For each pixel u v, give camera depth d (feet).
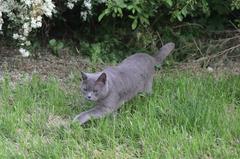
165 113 19.06
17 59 24.75
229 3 26.08
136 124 18.07
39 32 26.68
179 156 16.42
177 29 26.96
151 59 21.67
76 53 26.00
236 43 26.86
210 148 16.96
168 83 22.20
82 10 25.48
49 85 21.25
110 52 25.79
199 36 27.40
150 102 19.72
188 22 26.96
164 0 22.71
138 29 25.58
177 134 17.43
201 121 18.49
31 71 23.54
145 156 16.35
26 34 22.31
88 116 18.47
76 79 22.63
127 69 20.18
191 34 26.71
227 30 27.09
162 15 25.98
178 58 25.88
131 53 25.71
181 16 23.56
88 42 26.96
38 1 20.93
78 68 24.27
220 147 16.94
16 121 18.49
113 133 17.60
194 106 19.22
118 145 17.17
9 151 16.51
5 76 22.11
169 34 26.37
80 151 16.76
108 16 26.32
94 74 18.90
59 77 23.12
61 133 17.93
